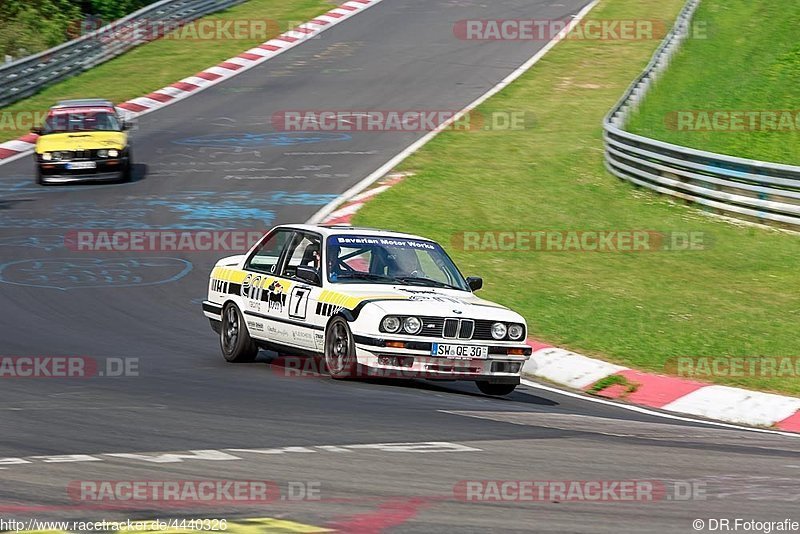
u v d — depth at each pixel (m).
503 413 34.12
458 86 118.00
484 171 87.94
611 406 38.75
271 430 29.52
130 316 52.12
